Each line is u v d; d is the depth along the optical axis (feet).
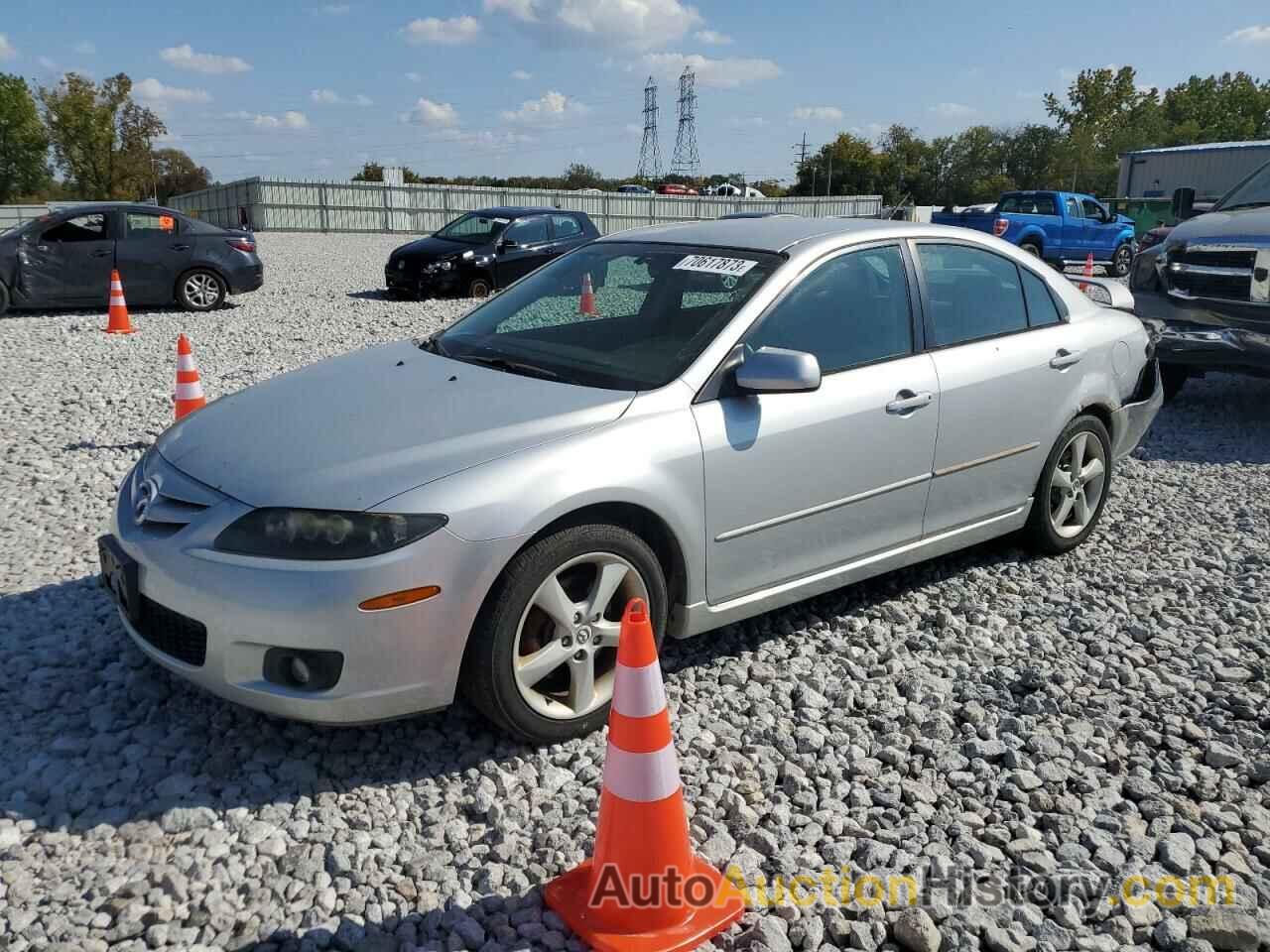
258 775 10.06
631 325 12.71
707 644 13.25
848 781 10.45
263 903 8.46
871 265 13.52
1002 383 14.46
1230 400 29.17
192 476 10.52
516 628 10.07
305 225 129.80
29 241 43.73
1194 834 9.64
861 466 12.84
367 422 10.84
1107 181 226.38
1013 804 10.08
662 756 8.14
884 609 14.35
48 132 200.54
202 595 9.62
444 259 51.24
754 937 8.20
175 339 38.11
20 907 8.34
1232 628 14.10
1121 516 18.76
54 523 17.28
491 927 8.27
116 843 9.12
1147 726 11.44
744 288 12.44
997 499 14.99
